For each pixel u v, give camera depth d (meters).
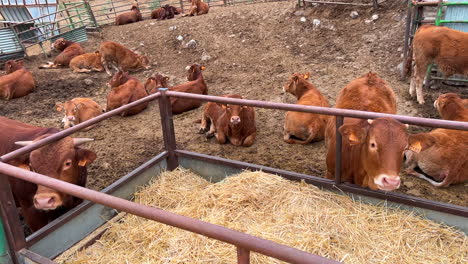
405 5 9.95
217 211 3.68
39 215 3.62
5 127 3.97
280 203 3.71
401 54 8.59
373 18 10.05
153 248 3.26
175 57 11.34
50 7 16.31
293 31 10.89
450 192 4.28
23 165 3.31
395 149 2.93
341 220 3.38
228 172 4.50
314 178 3.92
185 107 7.33
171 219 1.93
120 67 10.63
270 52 10.26
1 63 12.49
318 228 3.29
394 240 3.20
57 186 2.34
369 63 8.73
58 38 13.83
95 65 11.13
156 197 4.21
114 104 7.27
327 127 4.41
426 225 3.34
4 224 2.94
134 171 4.29
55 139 3.34
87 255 3.33
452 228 3.34
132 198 4.28
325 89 7.73
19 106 8.31
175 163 4.82
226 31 11.88
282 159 5.30
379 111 4.03
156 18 16.89
